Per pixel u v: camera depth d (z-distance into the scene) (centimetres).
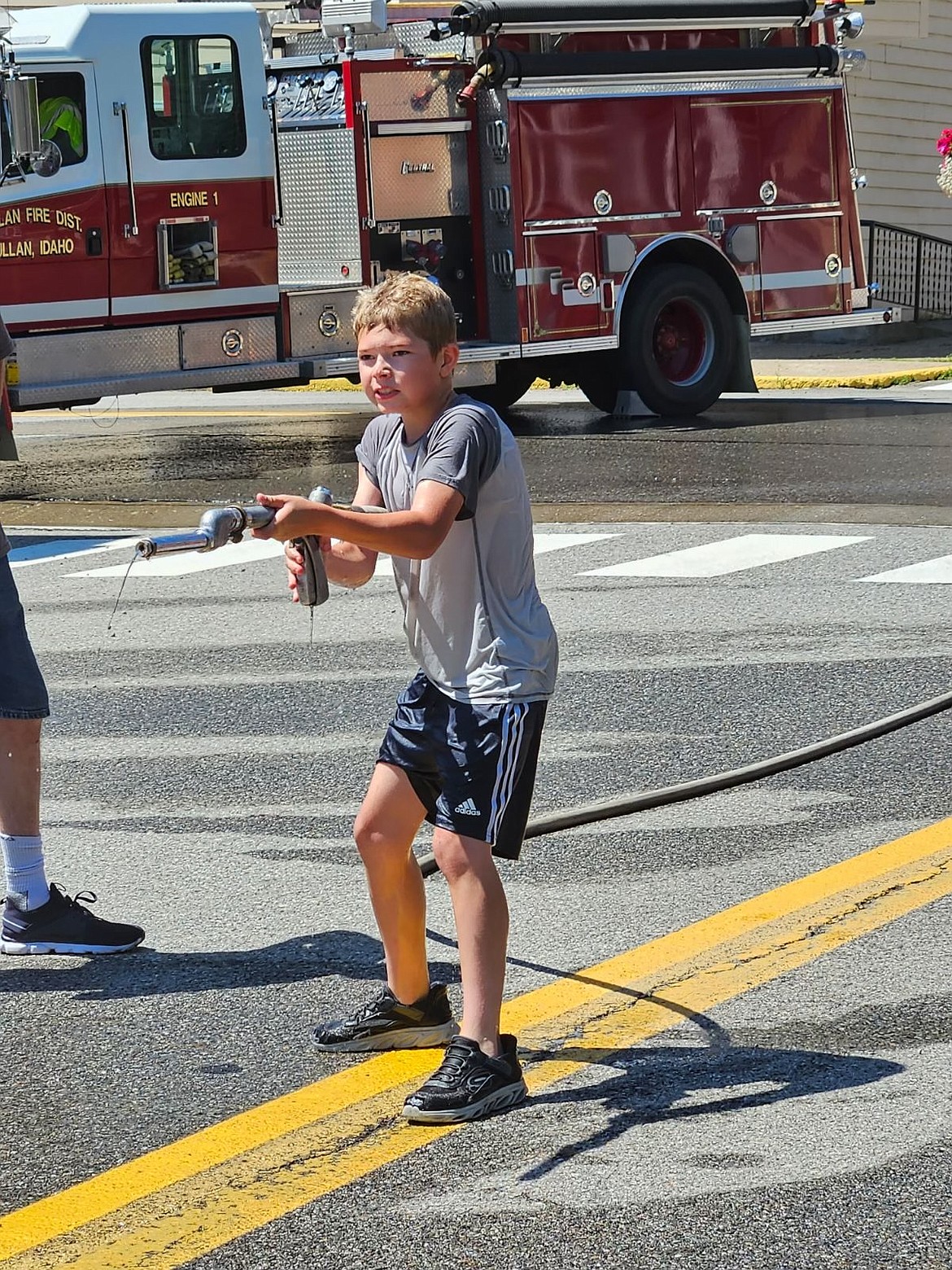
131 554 1792
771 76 2797
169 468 2384
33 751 812
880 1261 545
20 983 791
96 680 1314
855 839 932
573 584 1573
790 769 1053
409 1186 598
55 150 2152
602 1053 697
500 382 2945
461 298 2639
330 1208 586
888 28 4209
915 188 4456
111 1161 623
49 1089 683
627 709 1185
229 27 2442
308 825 987
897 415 2695
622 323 2722
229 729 1176
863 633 1364
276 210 2506
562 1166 609
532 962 786
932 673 1248
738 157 2773
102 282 2367
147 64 2383
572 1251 554
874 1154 611
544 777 1048
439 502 629
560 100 2611
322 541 664
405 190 2570
